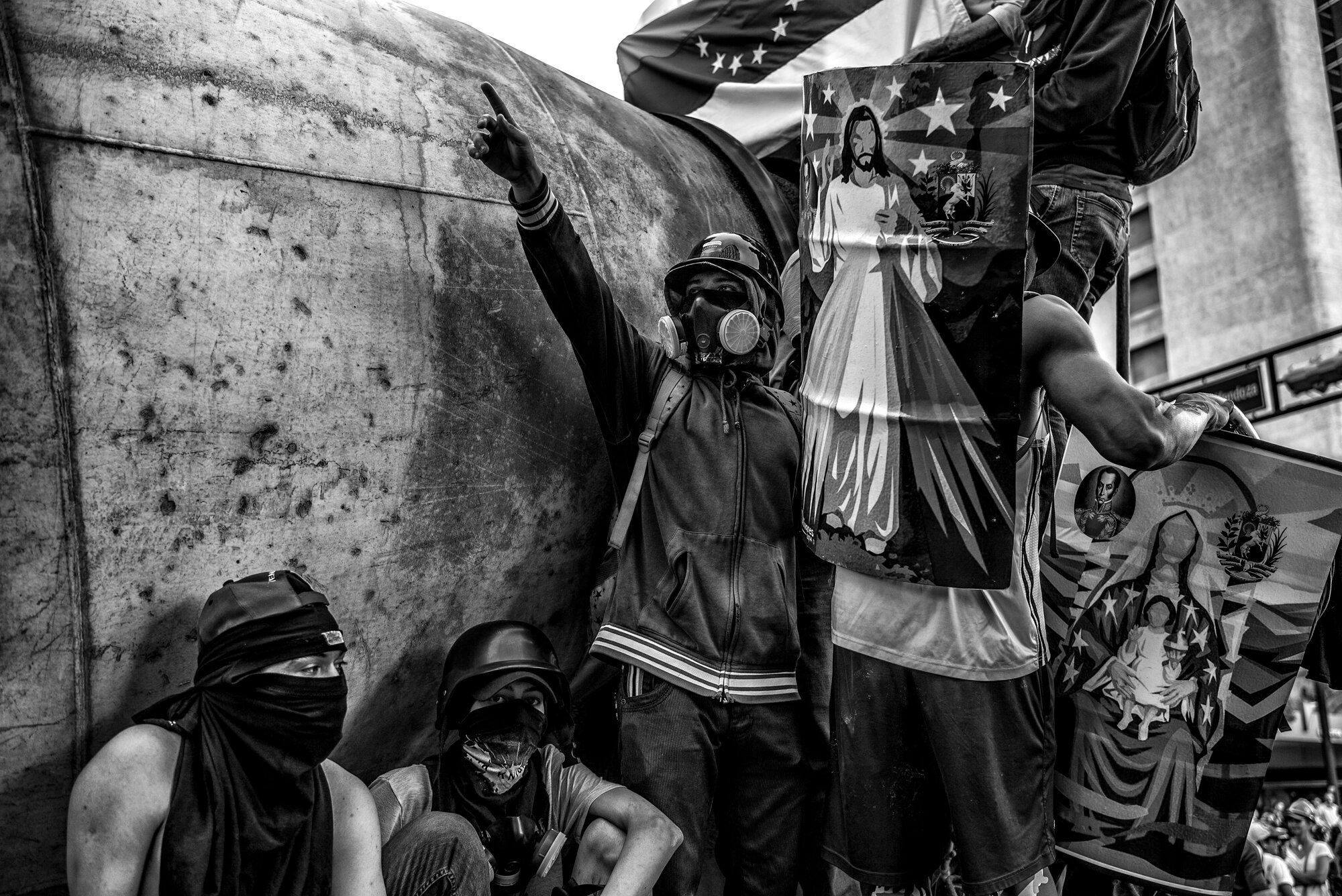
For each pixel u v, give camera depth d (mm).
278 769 1685
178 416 1735
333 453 1945
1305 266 22375
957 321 1979
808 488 2189
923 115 2004
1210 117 24156
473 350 2191
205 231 1774
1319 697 11797
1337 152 23188
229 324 1792
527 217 2062
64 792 1755
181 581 1765
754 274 2330
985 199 1955
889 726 2084
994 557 1962
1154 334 25359
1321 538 2486
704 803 2146
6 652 1608
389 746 2289
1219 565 2584
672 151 3127
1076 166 3064
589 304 2148
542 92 2754
